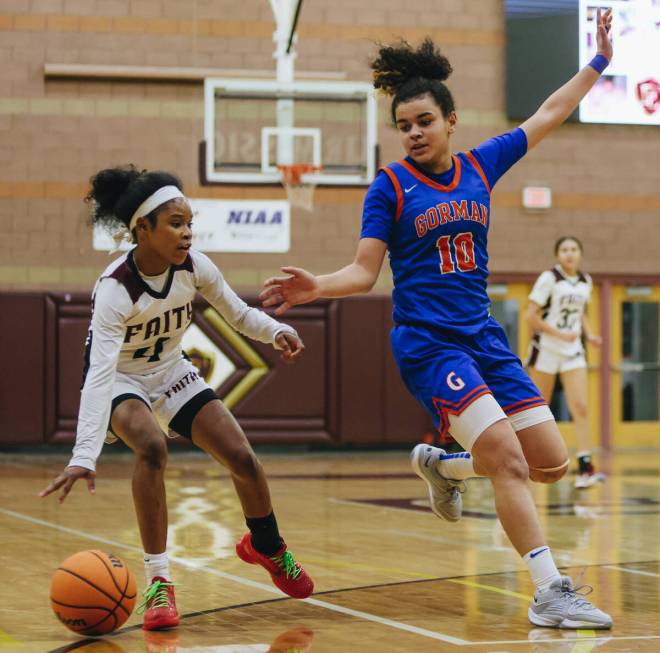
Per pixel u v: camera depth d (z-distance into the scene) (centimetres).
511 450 483
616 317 1703
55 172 1573
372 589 578
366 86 1562
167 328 496
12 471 1327
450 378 490
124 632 473
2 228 1561
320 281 485
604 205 1692
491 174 529
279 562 518
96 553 468
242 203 1587
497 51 1662
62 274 1573
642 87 1664
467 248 510
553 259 1680
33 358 1546
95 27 1583
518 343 1675
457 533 808
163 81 1592
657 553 710
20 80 1568
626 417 1708
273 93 1545
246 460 498
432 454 577
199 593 564
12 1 1566
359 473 1330
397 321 517
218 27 1608
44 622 496
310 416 1605
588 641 452
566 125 1677
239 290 1590
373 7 1642
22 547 723
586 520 888
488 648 439
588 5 1639
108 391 461
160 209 474
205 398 505
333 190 1620
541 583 483
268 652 434
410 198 507
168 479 1228
